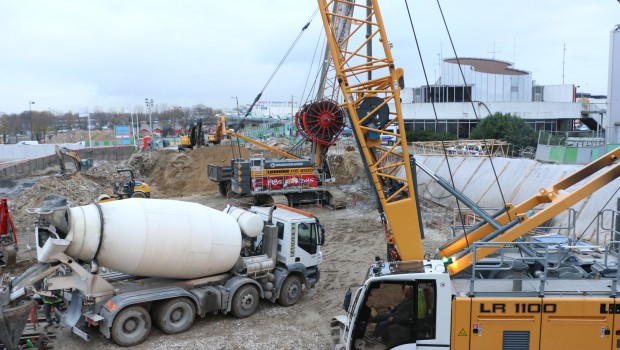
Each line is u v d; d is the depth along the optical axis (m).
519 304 7.80
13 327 10.41
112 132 136.12
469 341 7.90
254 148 52.22
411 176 11.43
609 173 9.59
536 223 9.63
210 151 45.78
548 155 28.66
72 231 11.27
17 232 23.95
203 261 12.88
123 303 11.71
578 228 19.73
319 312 14.45
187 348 11.78
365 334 8.34
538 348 7.80
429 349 8.05
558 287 8.33
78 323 12.12
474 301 7.86
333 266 19.41
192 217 12.72
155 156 48.41
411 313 8.16
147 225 11.95
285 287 14.77
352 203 32.22
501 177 27.11
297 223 14.89
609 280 8.70
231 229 13.43
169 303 12.55
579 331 7.77
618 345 7.77
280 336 12.60
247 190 30.27
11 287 11.16
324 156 31.73
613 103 29.98
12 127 132.38
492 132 46.84
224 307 13.52
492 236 9.87
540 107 61.69
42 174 50.22
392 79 11.76
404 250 11.34
